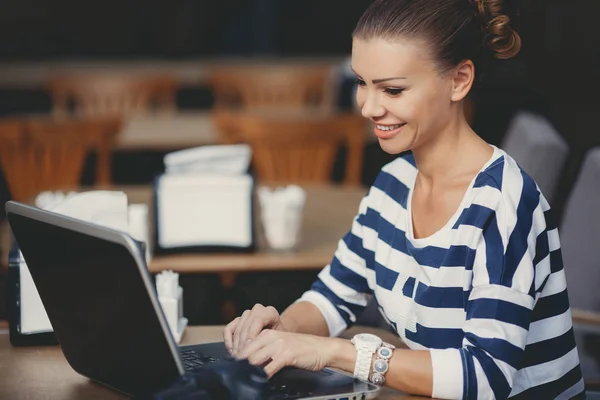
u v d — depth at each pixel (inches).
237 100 278.4
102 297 58.8
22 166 161.9
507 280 62.5
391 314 70.8
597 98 323.9
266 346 63.9
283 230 111.3
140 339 58.2
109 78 260.7
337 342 64.4
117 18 377.7
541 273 64.7
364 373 62.9
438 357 62.3
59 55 376.5
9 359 72.0
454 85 65.3
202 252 110.7
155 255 109.7
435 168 67.1
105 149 168.7
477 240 63.6
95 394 64.7
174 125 216.5
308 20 381.7
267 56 380.8
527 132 117.1
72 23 375.6
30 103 283.4
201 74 296.5
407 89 63.9
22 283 74.4
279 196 111.3
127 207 78.9
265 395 57.6
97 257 57.3
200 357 68.9
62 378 67.9
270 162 167.8
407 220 69.4
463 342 63.4
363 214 75.1
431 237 66.7
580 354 96.7
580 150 265.0
